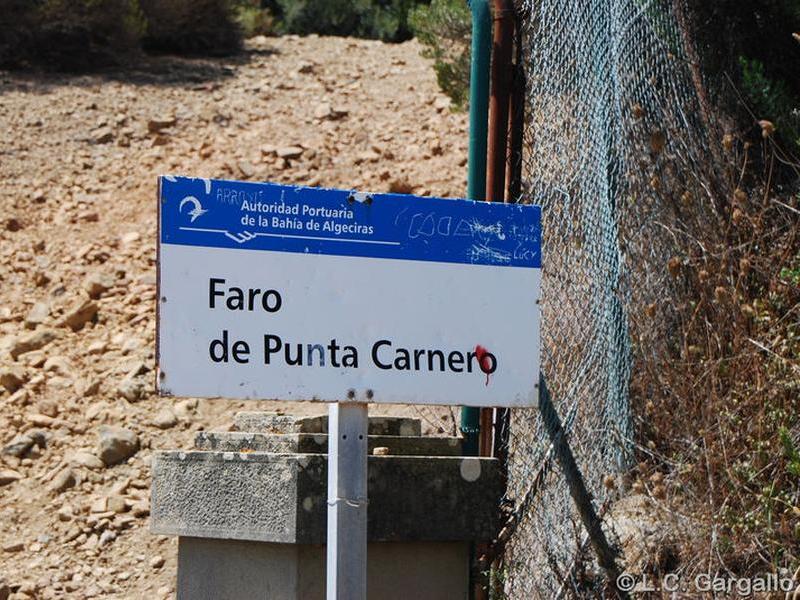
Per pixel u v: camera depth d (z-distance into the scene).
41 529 7.12
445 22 12.02
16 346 8.97
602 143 5.68
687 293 5.75
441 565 4.95
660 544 5.14
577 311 5.56
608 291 5.59
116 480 7.51
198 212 3.90
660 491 5.04
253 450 5.08
